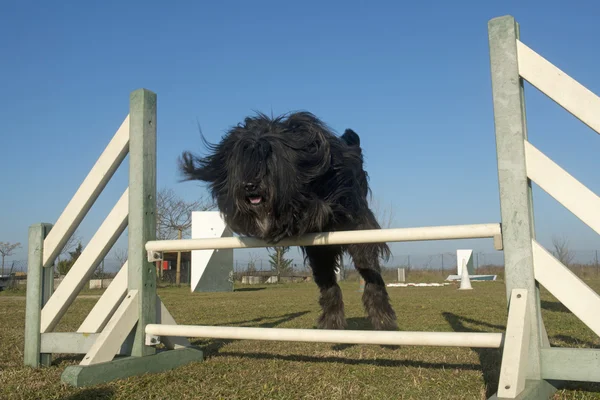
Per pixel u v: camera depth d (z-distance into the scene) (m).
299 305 4.53
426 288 8.51
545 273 1.30
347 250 2.30
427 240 1.48
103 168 1.89
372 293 2.34
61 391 1.42
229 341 2.30
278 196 1.69
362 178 2.30
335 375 1.55
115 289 1.87
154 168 1.89
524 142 1.35
